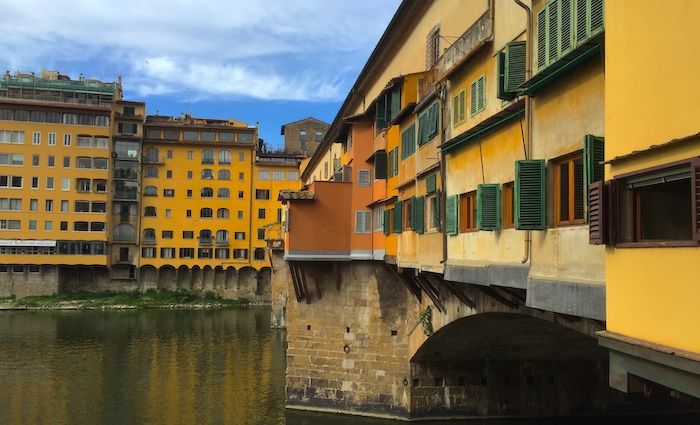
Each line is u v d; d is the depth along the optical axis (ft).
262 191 286.25
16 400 96.12
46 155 256.93
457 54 44.75
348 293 81.05
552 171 29.07
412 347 74.18
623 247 21.84
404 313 77.71
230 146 284.41
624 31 21.90
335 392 80.38
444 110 46.93
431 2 61.41
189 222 278.67
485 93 38.63
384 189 71.77
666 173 19.76
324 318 82.02
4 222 251.19
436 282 60.64
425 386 75.46
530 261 31.14
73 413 88.53
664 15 19.66
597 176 24.39
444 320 60.49
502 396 76.38
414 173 57.00
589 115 25.68
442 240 47.03
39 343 155.84
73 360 131.75
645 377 20.62
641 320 20.83
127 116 272.72
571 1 26.61
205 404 92.94
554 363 77.77
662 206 20.71
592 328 34.01
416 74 60.70
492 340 67.05
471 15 49.01
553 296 28.37
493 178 36.94
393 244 68.95
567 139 27.45
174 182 278.87
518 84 32.35
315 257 80.59
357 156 82.33
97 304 250.98
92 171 261.03
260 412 86.94
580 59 25.66
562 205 28.35
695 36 18.22
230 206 282.77
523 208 29.32
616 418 77.56
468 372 76.28
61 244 256.32
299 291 82.94
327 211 81.61
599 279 24.97
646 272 20.61
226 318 221.25
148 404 93.35
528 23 31.07
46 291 256.73
